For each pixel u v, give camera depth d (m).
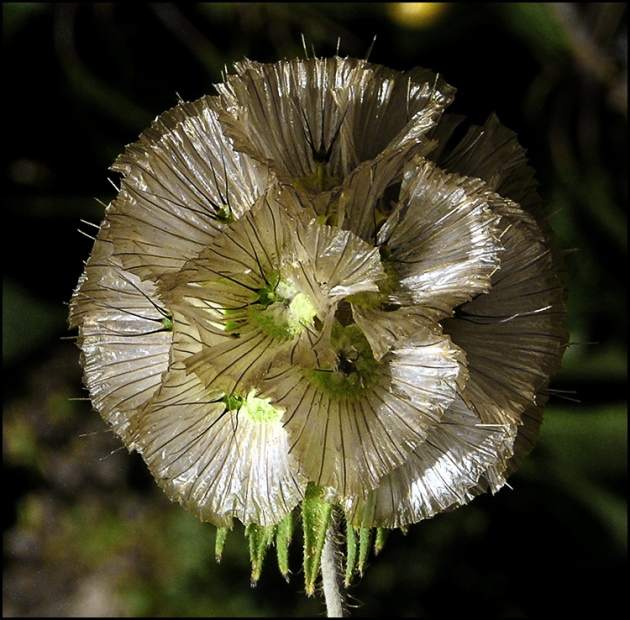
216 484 0.22
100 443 0.43
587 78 0.32
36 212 0.35
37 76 0.34
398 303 0.22
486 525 0.37
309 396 0.22
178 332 0.22
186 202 0.22
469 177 0.23
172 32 0.33
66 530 0.42
